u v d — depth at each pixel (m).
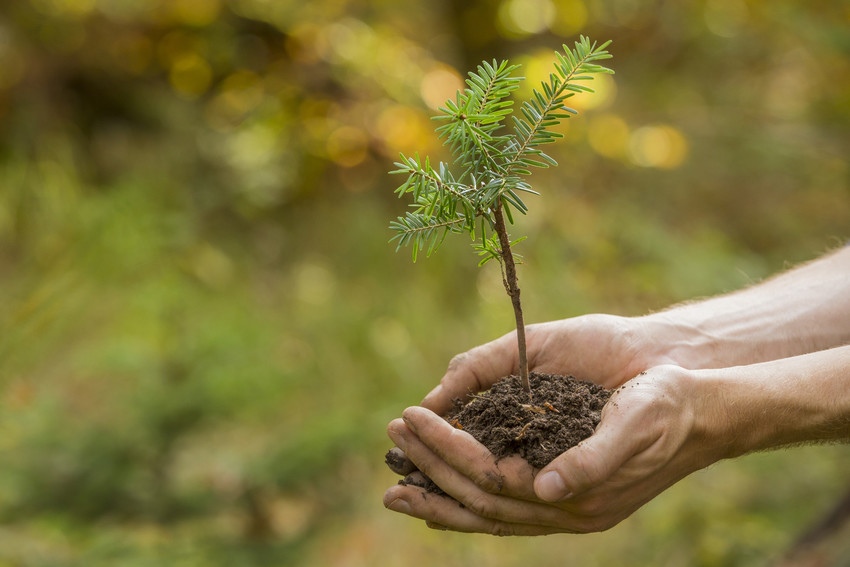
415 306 4.55
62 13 5.59
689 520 3.23
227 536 2.70
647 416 1.21
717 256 4.46
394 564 3.19
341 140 5.75
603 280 4.81
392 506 1.36
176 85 5.87
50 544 2.47
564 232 5.04
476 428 1.31
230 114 5.83
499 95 1.24
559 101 1.24
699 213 5.35
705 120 5.38
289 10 5.94
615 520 1.32
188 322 3.29
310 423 3.03
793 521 3.15
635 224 4.89
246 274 4.79
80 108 5.54
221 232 5.07
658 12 5.93
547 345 1.56
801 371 1.35
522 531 1.34
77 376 3.44
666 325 1.60
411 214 1.26
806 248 4.74
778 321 1.63
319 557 3.06
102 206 4.06
